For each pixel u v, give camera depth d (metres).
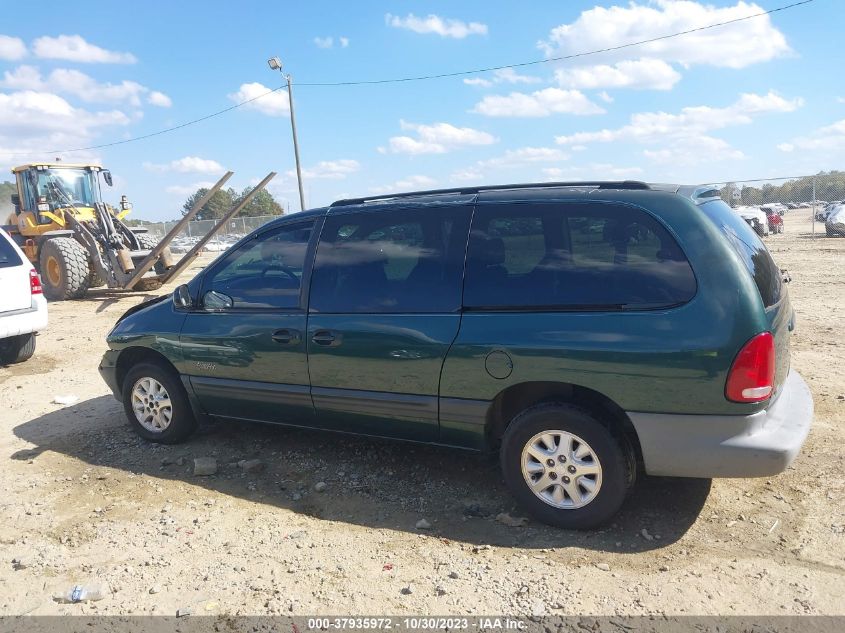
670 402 3.24
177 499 4.20
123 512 4.05
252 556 3.48
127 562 3.47
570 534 3.55
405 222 4.03
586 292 3.44
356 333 4.02
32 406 6.43
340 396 4.16
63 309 13.55
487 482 4.25
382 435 4.17
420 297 3.87
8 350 8.24
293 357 4.29
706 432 3.22
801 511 3.65
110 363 5.27
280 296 4.40
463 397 3.74
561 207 3.59
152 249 15.59
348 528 3.75
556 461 3.55
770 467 3.17
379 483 4.31
